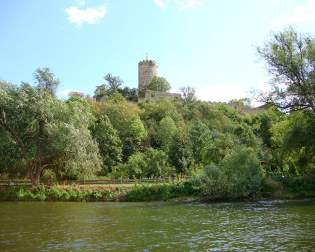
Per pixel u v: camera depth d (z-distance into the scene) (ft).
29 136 186.19
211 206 135.03
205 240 72.13
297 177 168.76
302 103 160.76
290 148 164.86
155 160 220.84
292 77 160.15
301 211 111.96
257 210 118.52
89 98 425.69
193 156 237.25
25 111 183.52
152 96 556.10
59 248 66.85
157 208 131.34
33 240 74.33
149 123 356.18
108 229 86.58
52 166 204.54
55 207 139.44
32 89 188.55
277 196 156.46
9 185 183.42
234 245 67.26
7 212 123.54
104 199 165.68
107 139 270.05
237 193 152.25
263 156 199.21
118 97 432.25
